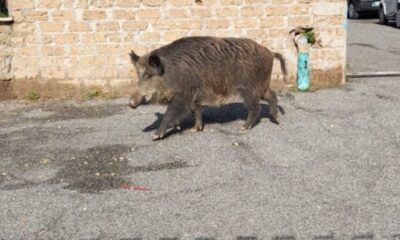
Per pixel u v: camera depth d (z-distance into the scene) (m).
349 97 8.38
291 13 8.87
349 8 20.30
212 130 7.05
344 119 7.37
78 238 4.75
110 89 8.88
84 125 7.48
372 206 5.11
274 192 5.38
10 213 5.15
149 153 6.39
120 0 8.68
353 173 5.75
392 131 6.90
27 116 7.98
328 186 5.48
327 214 4.99
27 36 8.70
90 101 8.69
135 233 4.79
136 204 5.25
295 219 4.92
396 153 6.23
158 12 8.74
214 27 8.82
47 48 8.73
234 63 6.80
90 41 8.75
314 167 5.91
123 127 7.33
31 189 5.61
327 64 9.05
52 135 7.12
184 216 5.02
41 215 5.11
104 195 5.44
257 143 6.58
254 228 4.81
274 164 6.00
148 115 7.84
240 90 6.89
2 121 7.78
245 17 8.83
